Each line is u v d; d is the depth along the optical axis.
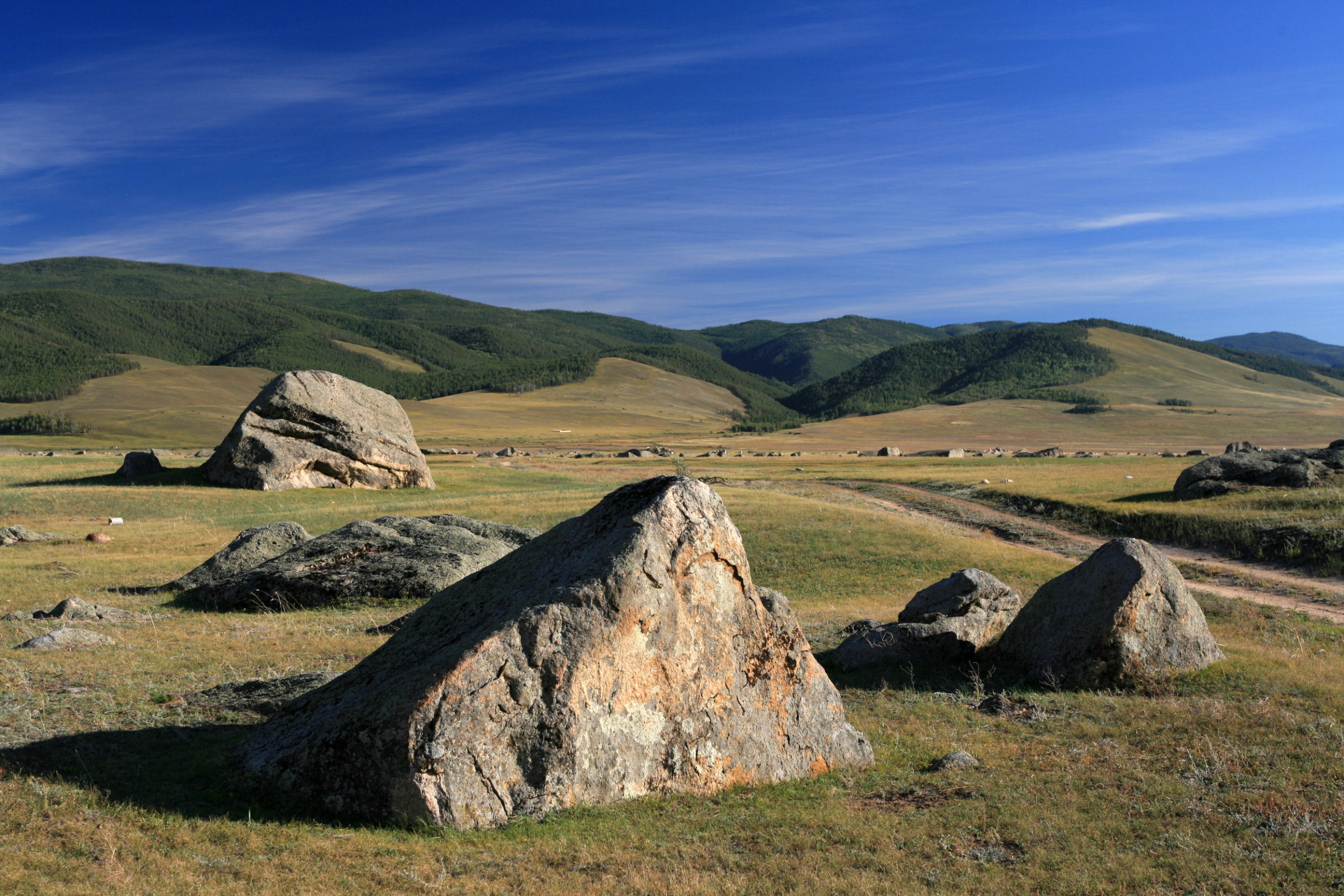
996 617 18.34
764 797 9.44
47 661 13.45
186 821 7.71
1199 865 7.89
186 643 15.98
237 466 52.25
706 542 9.89
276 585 21.39
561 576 9.27
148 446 188.25
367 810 8.03
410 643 9.59
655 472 79.25
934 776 10.62
